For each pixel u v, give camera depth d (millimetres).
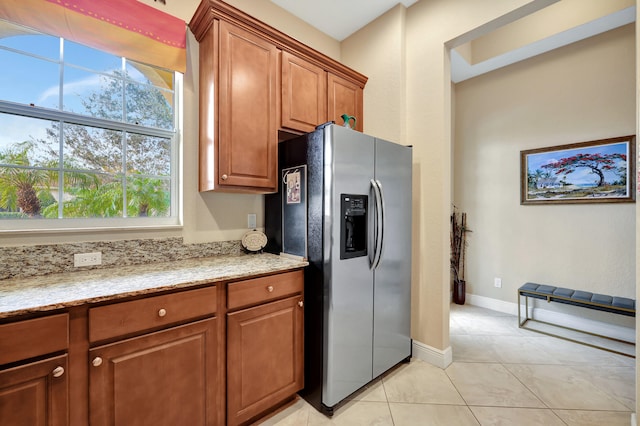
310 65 2195
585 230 2775
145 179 1806
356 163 1793
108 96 1672
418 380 1997
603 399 1778
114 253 1613
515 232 3238
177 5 1859
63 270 1463
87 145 1609
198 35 1858
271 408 1709
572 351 2410
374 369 1923
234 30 1771
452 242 3721
